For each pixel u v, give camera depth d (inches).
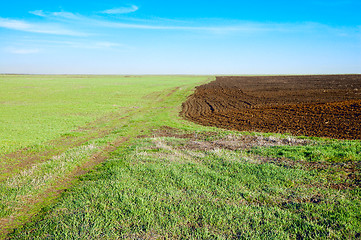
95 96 1724.9
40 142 568.1
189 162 356.2
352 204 218.4
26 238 196.5
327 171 295.0
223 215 215.9
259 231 191.8
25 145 536.1
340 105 775.1
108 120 889.5
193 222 207.9
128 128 707.4
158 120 825.5
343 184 260.5
